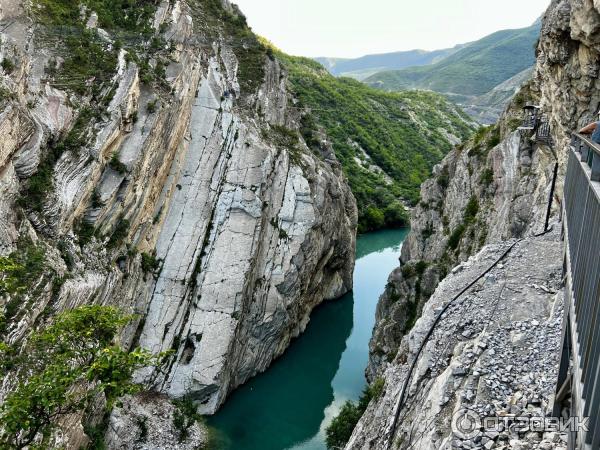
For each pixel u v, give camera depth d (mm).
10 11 26312
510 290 14500
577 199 9250
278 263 33594
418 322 14844
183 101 31859
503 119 34812
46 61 25391
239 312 29297
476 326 13250
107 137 24719
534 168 26688
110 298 23891
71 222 22438
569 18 19656
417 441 10797
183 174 32312
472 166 35750
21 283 16891
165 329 28125
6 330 15258
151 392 26203
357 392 31531
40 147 20891
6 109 18688
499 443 9453
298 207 35500
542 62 26500
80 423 18656
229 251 30672
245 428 27031
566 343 9078
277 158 35656
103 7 35125
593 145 6773
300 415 28672
